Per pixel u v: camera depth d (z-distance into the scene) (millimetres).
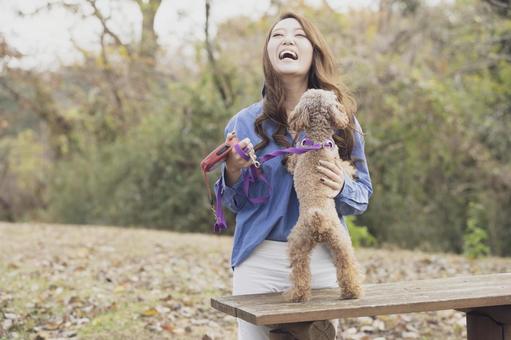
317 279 2914
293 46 2986
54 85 17406
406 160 12648
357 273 2691
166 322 5215
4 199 19828
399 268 7855
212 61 13602
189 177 13398
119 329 5023
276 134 2947
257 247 2934
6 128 22234
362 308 2531
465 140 12734
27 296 5762
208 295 6160
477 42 13797
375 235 12625
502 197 12414
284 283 2908
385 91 12641
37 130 23109
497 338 3145
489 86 13977
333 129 2742
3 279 6355
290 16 3109
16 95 17906
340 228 2662
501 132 12961
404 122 12578
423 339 5023
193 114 13477
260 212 2943
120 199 14008
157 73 16344
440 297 2758
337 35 13961
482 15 13859
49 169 16719
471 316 3275
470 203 11961
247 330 2980
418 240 12492
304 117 2662
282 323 2512
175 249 8664
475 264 8398
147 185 13734
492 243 12273
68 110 18203
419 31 15633
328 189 2641
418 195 12891
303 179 2643
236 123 3123
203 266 7551
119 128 16125
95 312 5422
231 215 12992
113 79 16344
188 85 14203
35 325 5059
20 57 16594
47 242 8977
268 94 3043
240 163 2748
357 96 12375
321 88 3080
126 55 15570
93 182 14695
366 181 3080
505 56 13016
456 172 12938
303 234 2602
